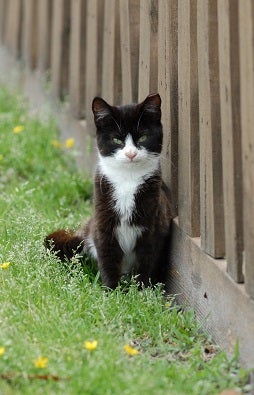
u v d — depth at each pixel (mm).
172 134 5770
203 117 5055
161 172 6020
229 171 4625
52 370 4270
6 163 8133
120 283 5934
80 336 4688
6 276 5426
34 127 8828
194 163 5363
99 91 7625
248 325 4512
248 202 4355
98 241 5938
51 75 9469
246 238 4434
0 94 10305
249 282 4453
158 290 5605
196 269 5387
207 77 4922
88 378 4180
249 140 4277
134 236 5918
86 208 7160
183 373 4457
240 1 4273
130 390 4125
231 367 4625
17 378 4227
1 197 7113
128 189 5805
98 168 5992
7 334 4617
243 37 4270
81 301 5188
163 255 6098
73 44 8352
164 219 5895
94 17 7543
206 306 5207
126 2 6469
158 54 5945
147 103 5785
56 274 5574
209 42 4855
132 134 5824
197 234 5488
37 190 7426
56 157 8375
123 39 6645
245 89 4289
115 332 4914
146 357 4648
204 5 4898
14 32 11031
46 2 9445
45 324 4797
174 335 5082
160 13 5789
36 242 5945
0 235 6188
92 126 7648
